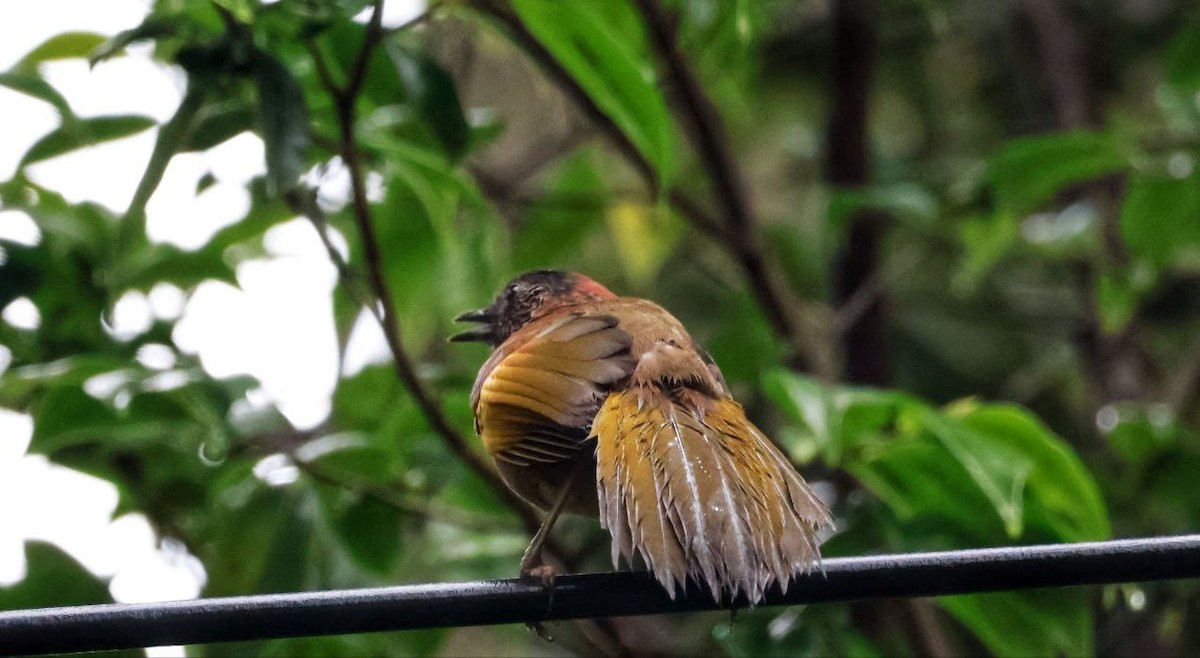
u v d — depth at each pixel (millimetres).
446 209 10734
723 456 6973
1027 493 9594
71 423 10086
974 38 18344
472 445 11383
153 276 11102
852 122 14547
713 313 17125
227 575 11023
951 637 13945
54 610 6641
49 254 10812
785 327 13500
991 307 17312
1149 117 18047
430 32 13727
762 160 19422
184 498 11414
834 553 10023
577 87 11141
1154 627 13641
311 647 10688
